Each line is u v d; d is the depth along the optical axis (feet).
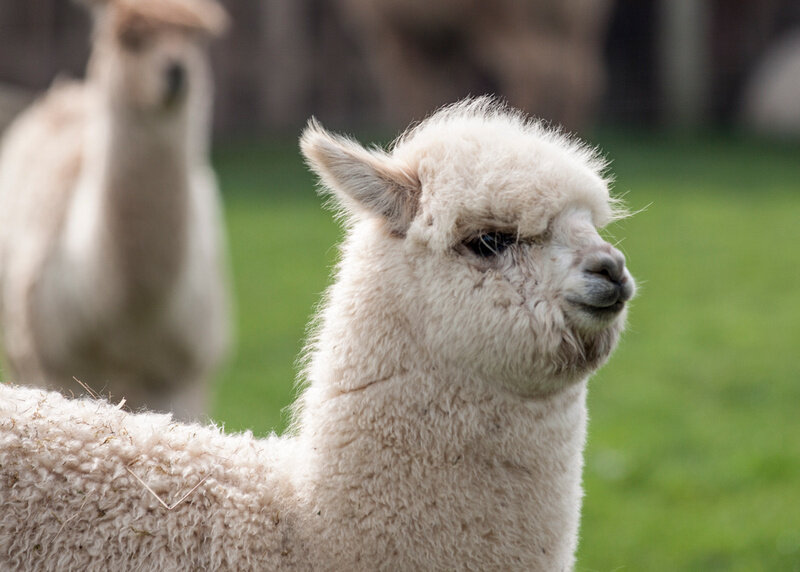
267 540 39.32
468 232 40.01
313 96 235.20
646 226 163.94
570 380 39.93
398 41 186.39
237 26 228.63
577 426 41.06
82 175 82.02
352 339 40.96
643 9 258.37
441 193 40.22
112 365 77.46
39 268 79.25
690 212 172.35
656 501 75.66
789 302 127.13
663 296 130.00
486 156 40.47
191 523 38.83
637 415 92.48
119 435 39.70
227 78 229.66
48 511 37.68
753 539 69.10
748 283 135.33
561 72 183.52
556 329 38.99
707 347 111.04
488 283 39.37
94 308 74.90
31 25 208.64
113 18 77.00
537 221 39.52
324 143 41.75
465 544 39.34
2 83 208.23
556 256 39.52
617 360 107.76
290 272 141.49
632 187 191.31
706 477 78.79
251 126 233.55
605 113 262.67
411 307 40.16
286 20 231.30
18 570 37.45
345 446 39.93
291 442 44.01
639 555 67.92
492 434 39.52
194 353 80.33
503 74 183.73
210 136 230.07
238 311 125.59
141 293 74.90
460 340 39.32
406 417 39.63
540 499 39.99
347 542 39.32
